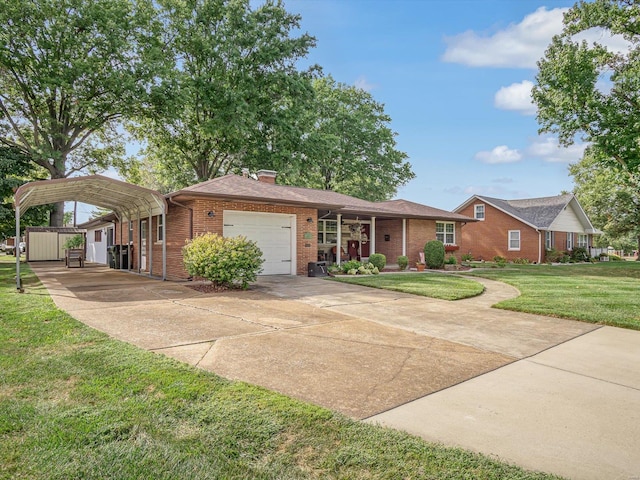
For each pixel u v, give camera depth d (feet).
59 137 69.10
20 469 7.86
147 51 70.59
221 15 80.07
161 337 17.98
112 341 16.71
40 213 83.10
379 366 14.80
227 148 86.02
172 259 44.75
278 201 42.78
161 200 40.29
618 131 48.75
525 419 10.75
